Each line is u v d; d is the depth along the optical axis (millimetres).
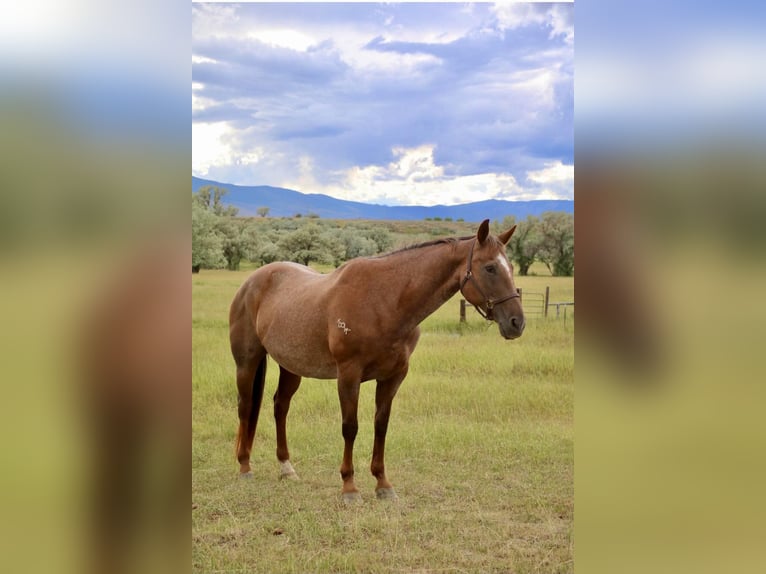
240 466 5684
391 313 4918
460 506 4824
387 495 5020
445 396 7973
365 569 3781
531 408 7613
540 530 4336
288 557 3932
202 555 3938
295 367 5449
